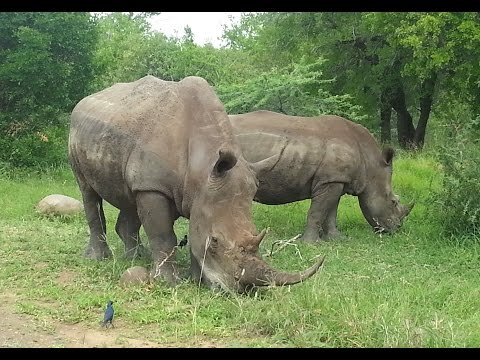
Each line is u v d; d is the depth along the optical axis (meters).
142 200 8.28
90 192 9.70
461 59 15.29
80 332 6.60
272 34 24.44
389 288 8.05
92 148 8.86
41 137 19.09
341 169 11.52
